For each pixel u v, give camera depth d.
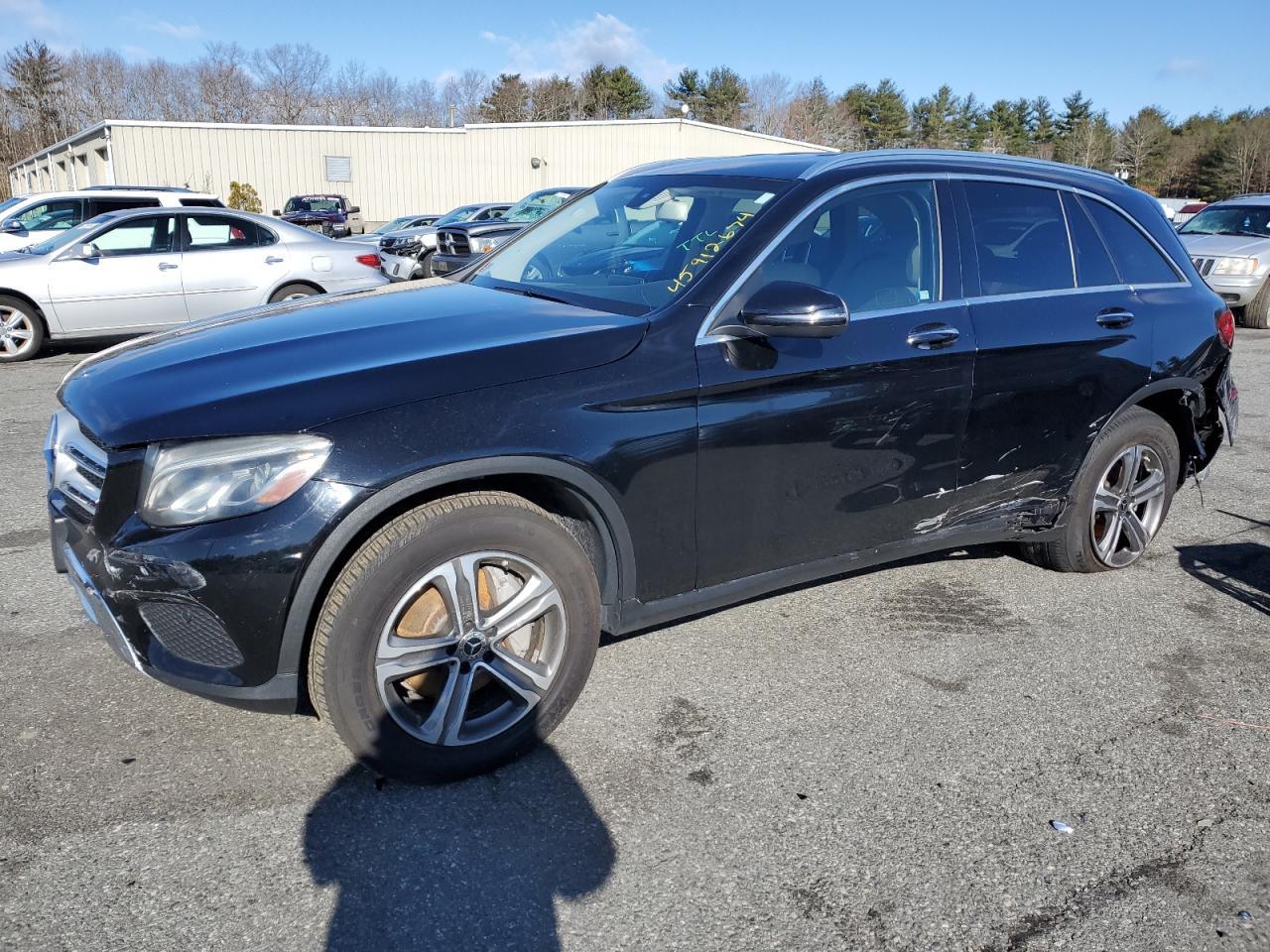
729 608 3.99
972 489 3.70
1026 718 3.20
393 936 2.20
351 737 2.56
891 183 3.52
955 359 3.46
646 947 2.19
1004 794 2.79
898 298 3.43
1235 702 3.35
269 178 35.69
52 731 2.95
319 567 2.43
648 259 3.36
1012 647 3.72
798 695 3.30
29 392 8.25
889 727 3.12
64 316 9.73
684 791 2.75
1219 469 6.46
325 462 2.42
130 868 2.38
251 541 2.38
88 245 9.80
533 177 36.78
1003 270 3.72
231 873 2.38
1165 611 4.09
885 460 3.39
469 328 2.92
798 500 3.23
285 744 2.91
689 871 2.44
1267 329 13.53
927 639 3.76
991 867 2.48
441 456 2.52
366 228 37.12
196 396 2.52
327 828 2.55
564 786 2.76
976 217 3.71
